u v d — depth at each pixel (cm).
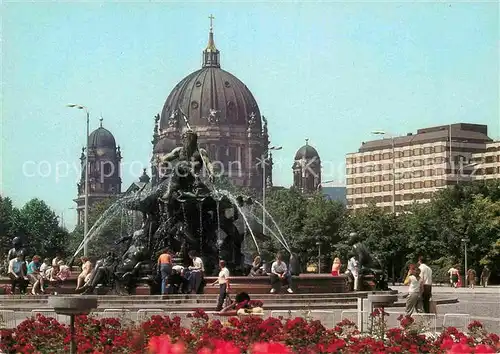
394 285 12400
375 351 2475
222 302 4438
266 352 1575
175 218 6188
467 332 3391
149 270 5606
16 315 4431
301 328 2784
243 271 6309
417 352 2545
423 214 14538
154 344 1625
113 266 5528
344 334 3222
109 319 3031
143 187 6356
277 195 19400
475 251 13800
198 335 2856
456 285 11188
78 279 5641
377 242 15275
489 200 14275
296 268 6562
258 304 3669
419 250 14300
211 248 6256
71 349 2577
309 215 17112
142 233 6234
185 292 5259
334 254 16612
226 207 6325
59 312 2559
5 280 6525
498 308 5894
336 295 5331
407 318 2905
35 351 2594
